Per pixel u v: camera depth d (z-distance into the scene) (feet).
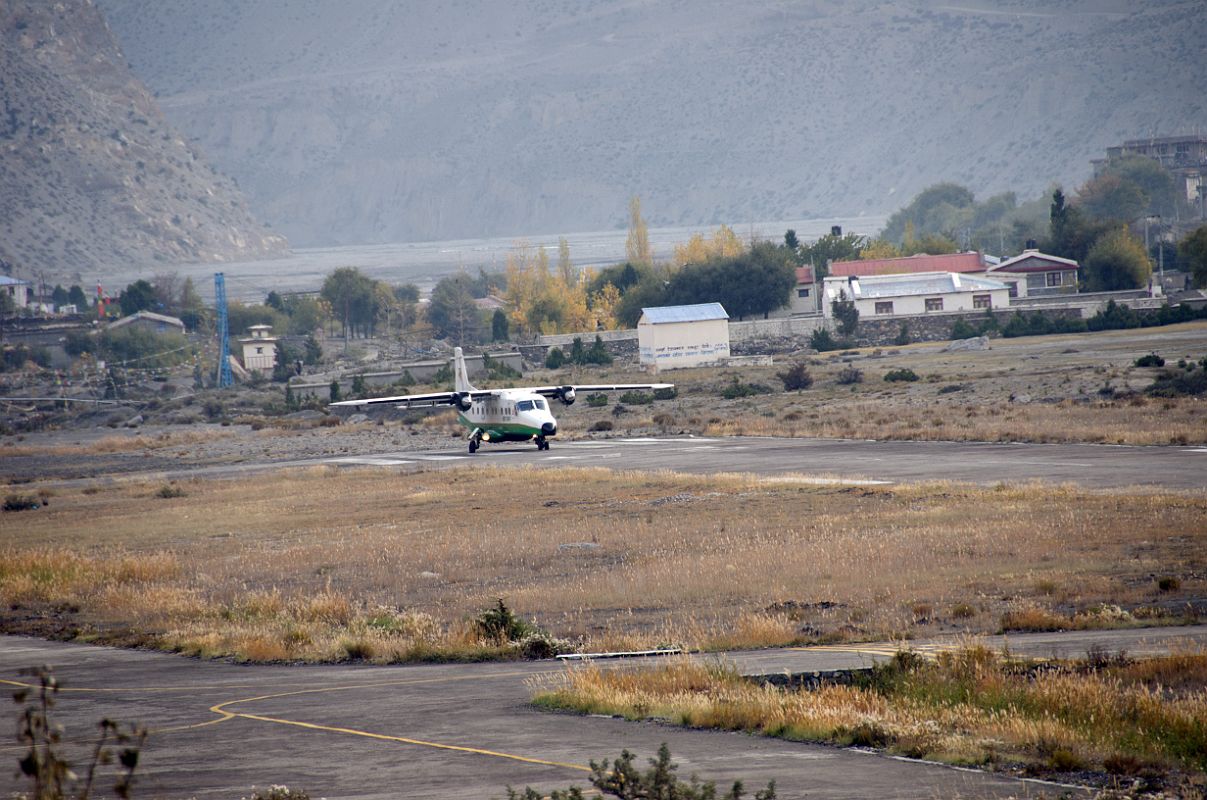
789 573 398.83
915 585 366.84
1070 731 189.47
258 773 180.14
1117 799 156.46
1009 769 174.29
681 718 210.59
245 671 295.07
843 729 195.42
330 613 380.37
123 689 268.00
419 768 180.34
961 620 312.91
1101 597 336.08
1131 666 229.25
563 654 298.35
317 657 310.04
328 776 177.06
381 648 313.73
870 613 328.70
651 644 302.04
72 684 277.85
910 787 164.45
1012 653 255.29
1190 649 248.52
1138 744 182.60
